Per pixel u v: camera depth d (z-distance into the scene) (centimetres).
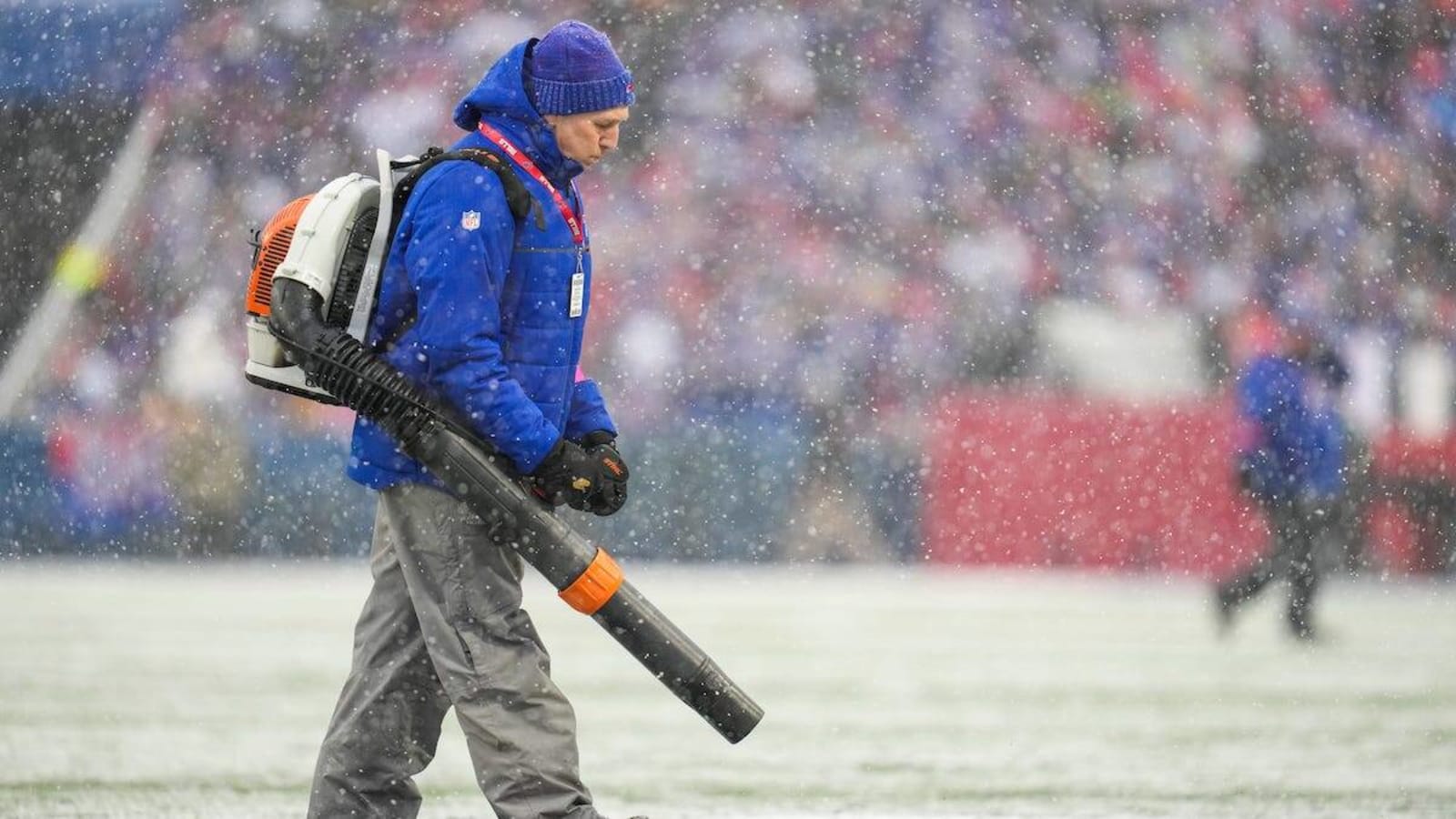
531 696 1480
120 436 6041
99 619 4303
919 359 6619
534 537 1434
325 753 1579
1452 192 7219
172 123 6894
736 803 2175
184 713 2895
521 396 1427
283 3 6988
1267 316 6869
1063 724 2908
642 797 2212
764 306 6669
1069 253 7025
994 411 6156
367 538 5903
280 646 3806
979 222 7038
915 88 7238
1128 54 7369
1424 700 3247
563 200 1484
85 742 2586
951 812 2123
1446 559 6025
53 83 6819
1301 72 7300
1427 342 6900
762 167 7031
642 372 6359
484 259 1419
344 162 6994
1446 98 7344
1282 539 4372
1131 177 7169
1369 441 6047
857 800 2198
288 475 5906
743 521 6003
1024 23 7325
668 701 3131
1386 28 7362
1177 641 4278
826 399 6309
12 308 6581
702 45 7138
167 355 6362
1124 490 6062
